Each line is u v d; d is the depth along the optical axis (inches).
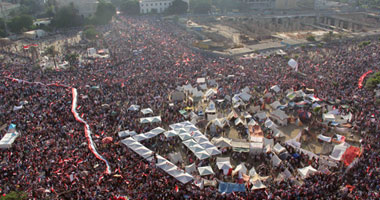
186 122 2268.7
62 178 1593.3
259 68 3688.5
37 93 2719.0
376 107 2518.5
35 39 5659.5
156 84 3100.4
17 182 1583.4
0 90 2714.1
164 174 1707.7
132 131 2150.6
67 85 2970.0
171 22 7278.5
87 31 5388.8
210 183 1648.6
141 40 5098.4
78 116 2290.8
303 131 2206.0
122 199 1439.5
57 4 7234.3
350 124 2327.8
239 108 2645.2
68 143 1934.1
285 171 1760.6
